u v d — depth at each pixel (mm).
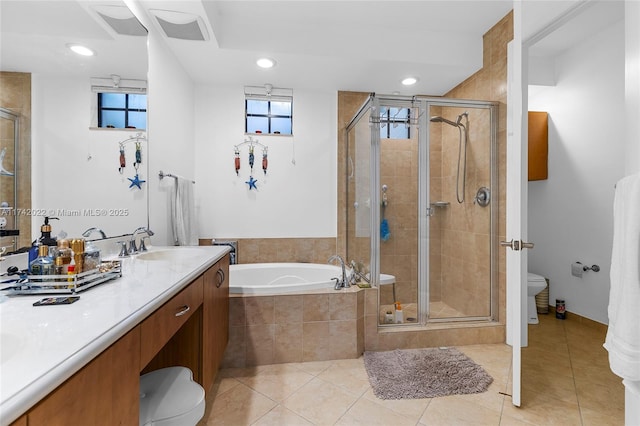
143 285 1036
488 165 2508
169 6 1872
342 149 3166
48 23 1214
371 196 2465
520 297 1568
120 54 1673
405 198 2613
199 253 1802
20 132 1103
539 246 3230
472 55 2609
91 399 606
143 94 1901
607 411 1559
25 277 979
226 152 3029
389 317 2496
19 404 423
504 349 2275
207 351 1468
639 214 976
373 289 2242
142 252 1780
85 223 1439
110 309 792
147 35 1938
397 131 2619
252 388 1769
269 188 3102
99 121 1517
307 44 2410
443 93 3205
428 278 2492
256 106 3115
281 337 2066
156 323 905
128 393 743
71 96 1336
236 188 3047
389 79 2875
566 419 1501
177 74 2508
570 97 2908
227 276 1944
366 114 2596
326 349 2107
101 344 613
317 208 3170
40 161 1185
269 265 2965
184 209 2520
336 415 1534
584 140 2787
